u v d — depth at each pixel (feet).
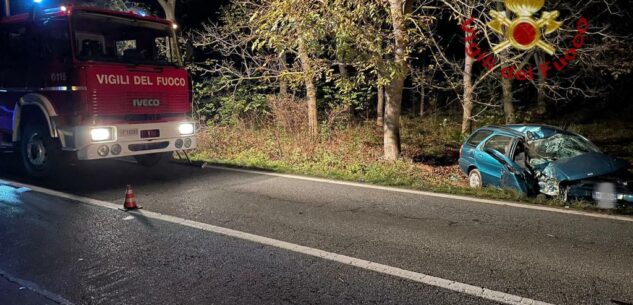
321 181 29.53
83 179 29.86
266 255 16.55
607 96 69.92
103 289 13.93
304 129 44.62
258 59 49.67
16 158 36.83
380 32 32.89
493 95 59.41
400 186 28.12
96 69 25.71
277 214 21.75
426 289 13.79
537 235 18.57
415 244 17.61
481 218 21.01
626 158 45.55
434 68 51.52
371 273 14.96
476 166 30.73
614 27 51.37
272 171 33.01
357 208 22.82
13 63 28.84
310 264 15.71
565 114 72.08
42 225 20.02
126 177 30.60
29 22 27.22
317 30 31.60
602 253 16.55
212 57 65.26
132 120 27.50
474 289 13.78
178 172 32.50
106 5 43.24
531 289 13.75
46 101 26.66
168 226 19.90
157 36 29.81
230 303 13.03
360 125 58.44
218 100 53.98
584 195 24.34
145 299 13.30
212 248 17.25
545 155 28.22
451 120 69.41
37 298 13.41
